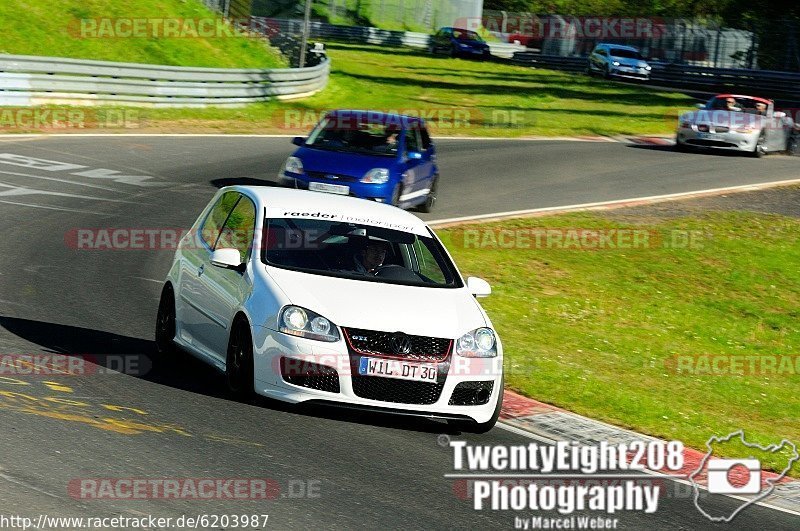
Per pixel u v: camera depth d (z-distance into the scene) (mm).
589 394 34562
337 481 22594
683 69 184625
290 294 27500
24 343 31812
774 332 54594
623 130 123000
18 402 24969
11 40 106562
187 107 102562
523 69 197250
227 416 26500
